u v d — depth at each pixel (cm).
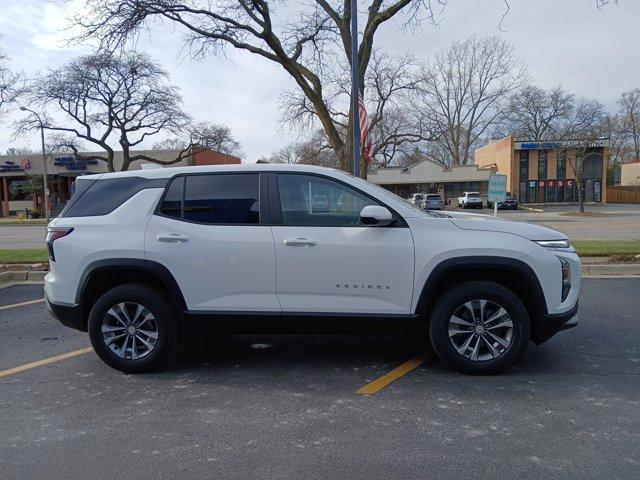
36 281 941
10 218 4678
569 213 3656
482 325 432
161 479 289
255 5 1224
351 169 1301
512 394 399
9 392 422
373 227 429
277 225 439
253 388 422
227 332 450
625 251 1061
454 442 325
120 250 444
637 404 377
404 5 1228
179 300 443
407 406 380
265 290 436
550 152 4928
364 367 467
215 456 313
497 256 418
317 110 1384
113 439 337
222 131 4069
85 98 3622
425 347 523
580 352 497
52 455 318
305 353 511
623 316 627
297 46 1444
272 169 452
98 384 437
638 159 7562
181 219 448
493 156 5712
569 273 431
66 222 464
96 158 4662
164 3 1230
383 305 429
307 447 322
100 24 1223
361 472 292
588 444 319
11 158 4738
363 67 1291
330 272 429
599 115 4881
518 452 310
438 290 445
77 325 463
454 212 523
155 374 459
